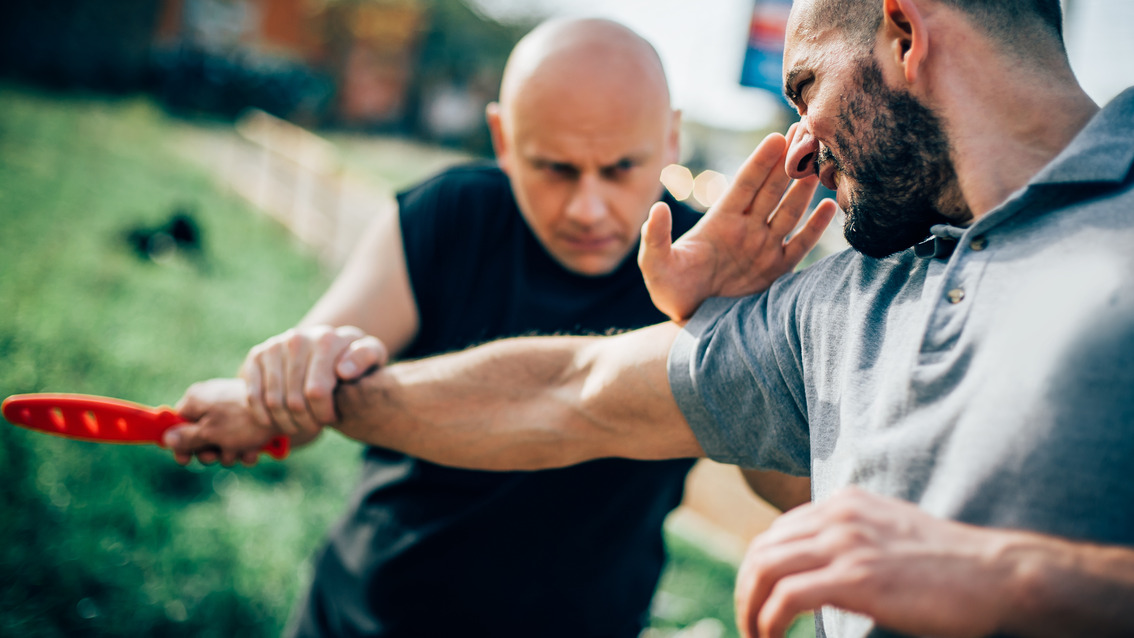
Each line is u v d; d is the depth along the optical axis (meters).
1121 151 0.64
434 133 27.84
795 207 1.00
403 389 1.14
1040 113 0.70
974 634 0.52
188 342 3.98
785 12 5.83
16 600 1.97
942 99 0.71
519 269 1.42
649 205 1.38
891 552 0.54
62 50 18.84
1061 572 0.51
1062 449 0.55
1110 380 0.55
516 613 1.39
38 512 2.29
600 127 1.25
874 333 0.75
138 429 1.22
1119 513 0.53
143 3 19.97
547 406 1.06
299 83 23.25
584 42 1.27
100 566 2.16
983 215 0.68
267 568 2.37
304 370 1.17
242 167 10.30
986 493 0.58
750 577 0.58
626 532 1.38
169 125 16.53
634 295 1.44
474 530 1.33
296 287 5.74
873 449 0.68
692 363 0.92
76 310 4.02
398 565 1.36
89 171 8.55
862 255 0.83
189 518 2.52
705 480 3.46
